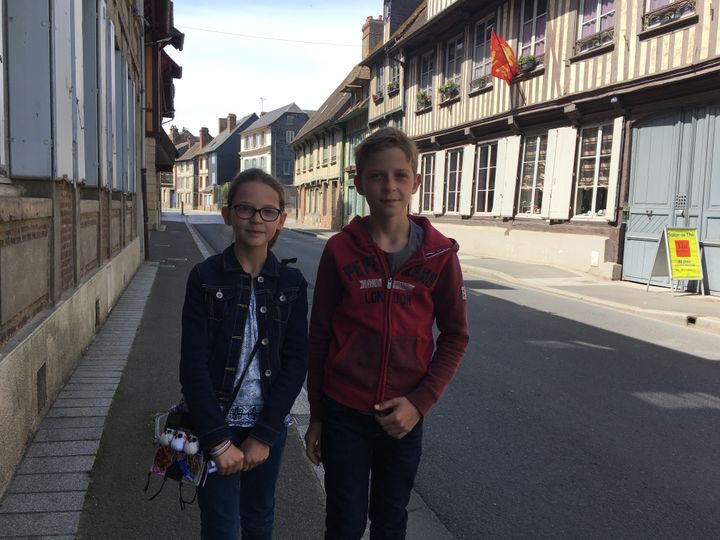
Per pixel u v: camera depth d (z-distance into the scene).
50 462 3.27
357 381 1.98
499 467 3.60
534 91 14.18
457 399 4.79
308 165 42.59
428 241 2.01
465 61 17.47
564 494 3.28
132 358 5.40
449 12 17.34
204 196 78.06
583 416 4.47
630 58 11.23
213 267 1.98
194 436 1.92
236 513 1.97
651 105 10.93
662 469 3.60
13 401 3.11
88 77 6.31
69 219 5.07
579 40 12.56
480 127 16.75
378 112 25.78
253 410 1.99
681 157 10.40
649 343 6.86
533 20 14.37
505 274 12.53
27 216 3.52
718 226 9.78
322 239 25.84
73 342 4.93
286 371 2.00
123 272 9.05
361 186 2.05
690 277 9.79
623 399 4.87
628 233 11.59
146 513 2.85
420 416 1.92
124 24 9.39
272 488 2.13
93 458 3.33
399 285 1.98
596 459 3.73
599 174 12.49
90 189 6.59
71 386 4.55
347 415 2.00
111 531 2.68
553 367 5.76
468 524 2.96
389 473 2.04
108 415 4.01
